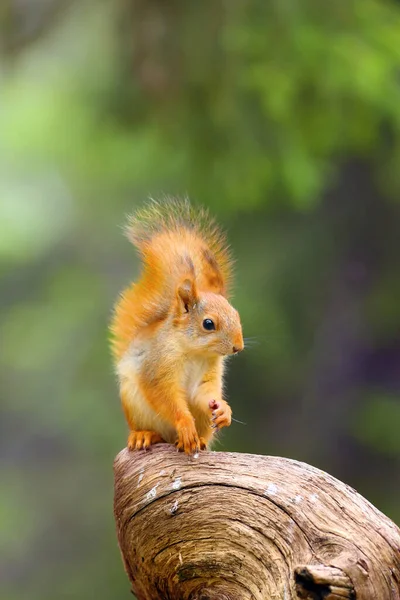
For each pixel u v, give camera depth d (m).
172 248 6.93
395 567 5.40
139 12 13.86
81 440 20.30
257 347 18.84
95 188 20.62
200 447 6.34
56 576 19.53
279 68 12.96
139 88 14.02
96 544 20.02
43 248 22.03
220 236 7.18
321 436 20.27
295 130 13.50
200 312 6.62
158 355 6.62
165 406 6.54
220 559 5.75
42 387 20.83
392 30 13.59
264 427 20.14
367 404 19.70
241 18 13.27
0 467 21.12
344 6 13.34
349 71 12.91
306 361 19.73
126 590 19.02
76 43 16.00
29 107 20.02
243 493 5.74
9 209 22.20
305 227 19.56
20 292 22.03
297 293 19.41
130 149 15.55
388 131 15.52
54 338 20.98
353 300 20.05
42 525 20.27
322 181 14.88
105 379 20.33
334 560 5.32
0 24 14.55
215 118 13.47
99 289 21.20
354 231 19.80
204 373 6.79
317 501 5.60
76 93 15.22
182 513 5.89
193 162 13.98
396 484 20.25
